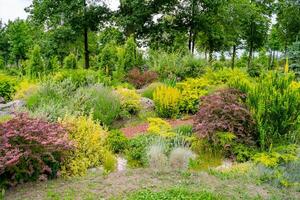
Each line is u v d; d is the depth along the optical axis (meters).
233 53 37.84
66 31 26.62
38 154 6.65
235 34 32.00
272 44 46.00
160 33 28.98
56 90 12.39
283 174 7.20
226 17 29.98
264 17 39.34
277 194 6.31
